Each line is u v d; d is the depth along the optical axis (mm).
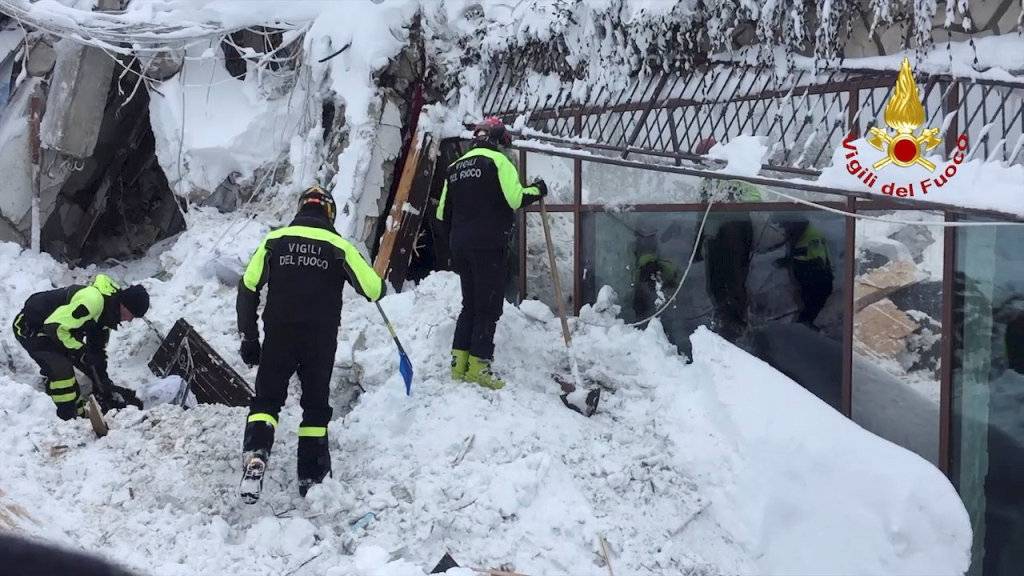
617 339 5633
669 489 4492
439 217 5547
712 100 5195
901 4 4258
